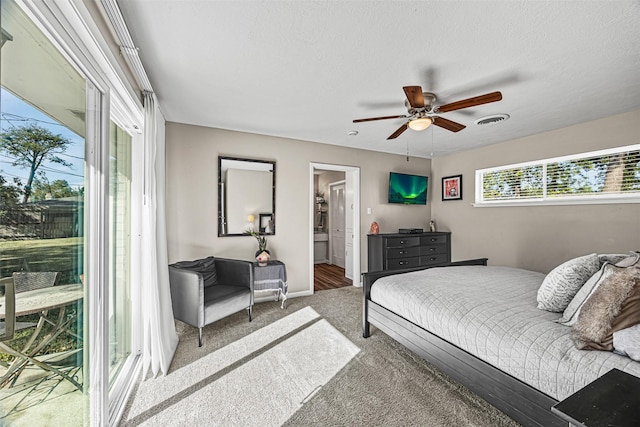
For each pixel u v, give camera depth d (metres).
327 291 4.36
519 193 4.10
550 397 1.24
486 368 1.52
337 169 4.54
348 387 1.91
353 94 2.56
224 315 2.73
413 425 1.56
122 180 2.10
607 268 1.38
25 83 1.00
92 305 1.45
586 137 3.34
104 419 1.47
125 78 1.64
